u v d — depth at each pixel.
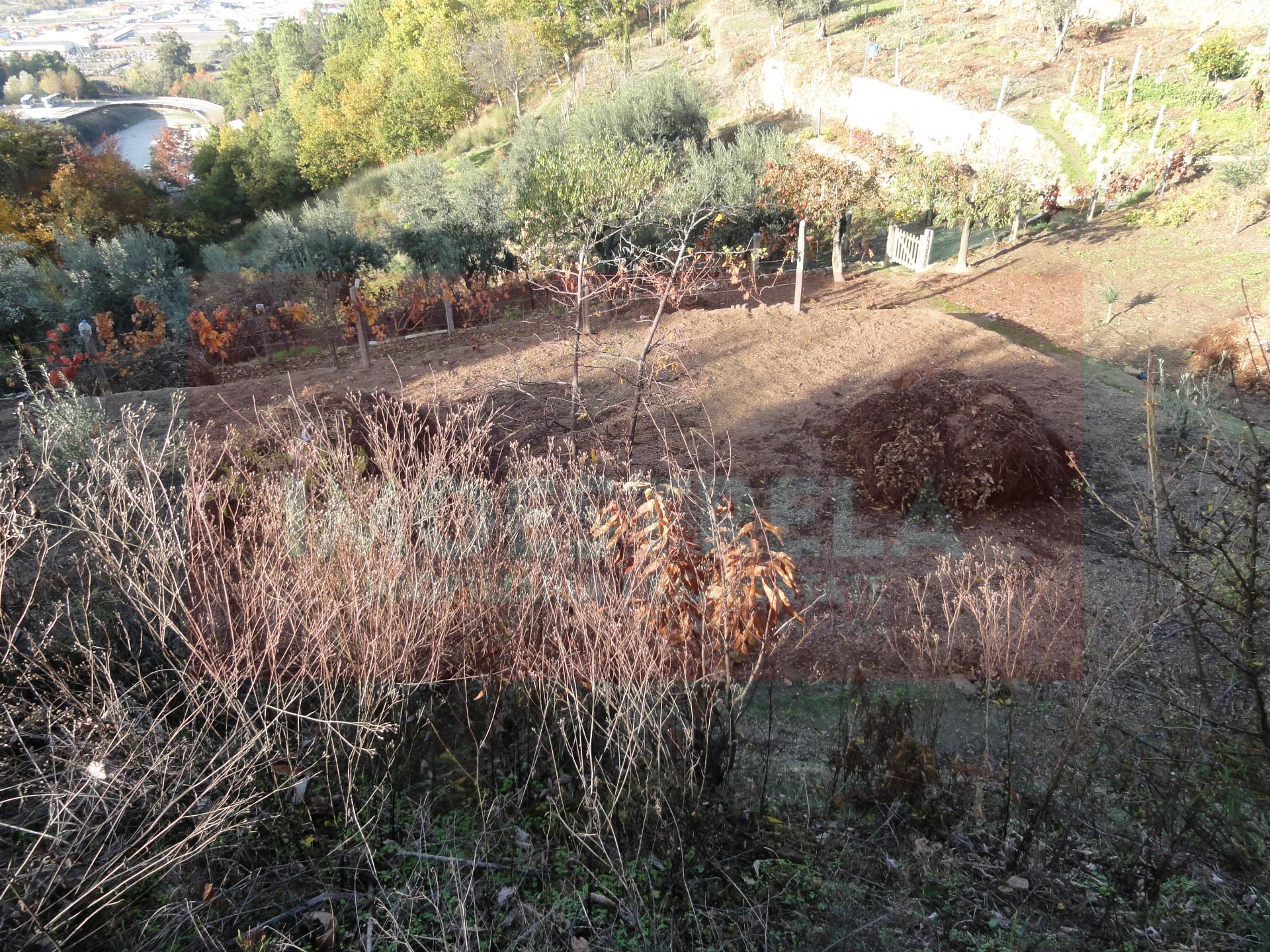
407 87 38.31
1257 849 2.57
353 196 31.94
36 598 3.17
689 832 2.74
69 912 2.22
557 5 40.94
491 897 2.57
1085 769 3.05
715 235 12.21
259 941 2.35
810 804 3.00
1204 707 2.84
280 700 2.83
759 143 14.48
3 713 2.62
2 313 11.34
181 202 39.00
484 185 14.58
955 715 3.67
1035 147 17.17
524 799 2.94
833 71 24.36
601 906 2.57
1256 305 10.28
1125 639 3.46
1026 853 2.79
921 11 29.77
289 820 2.76
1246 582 2.60
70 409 5.48
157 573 3.07
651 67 33.81
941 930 2.48
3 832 2.39
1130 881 2.65
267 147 45.06
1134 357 9.35
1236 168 13.59
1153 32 23.30
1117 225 13.85
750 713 3.61
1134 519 5.55
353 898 2.53
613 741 2.93
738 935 2.46
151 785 2.47
